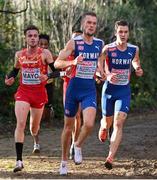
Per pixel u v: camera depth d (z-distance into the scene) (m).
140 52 51.94
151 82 54.88
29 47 19.52
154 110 53.44
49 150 25.41
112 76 19.69
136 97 53.94
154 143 27.62
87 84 18.42
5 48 40.50
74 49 18.38
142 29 48.88
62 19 42.28
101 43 18.69
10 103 38.62
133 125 38.81
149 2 53.22
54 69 19.67
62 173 18.52
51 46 42.06
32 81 19.67
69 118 18.45
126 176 18.31
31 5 41.62
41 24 41.97
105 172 19.20
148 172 19.16
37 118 20.95
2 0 41.72
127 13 46.91
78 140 19.42
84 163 21.28
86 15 18.30
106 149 25.61
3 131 34.50
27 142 28.61
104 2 45.19
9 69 39.66
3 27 41.44
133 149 25.36
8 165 20.95
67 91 18.61
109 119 21.12
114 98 20.36
